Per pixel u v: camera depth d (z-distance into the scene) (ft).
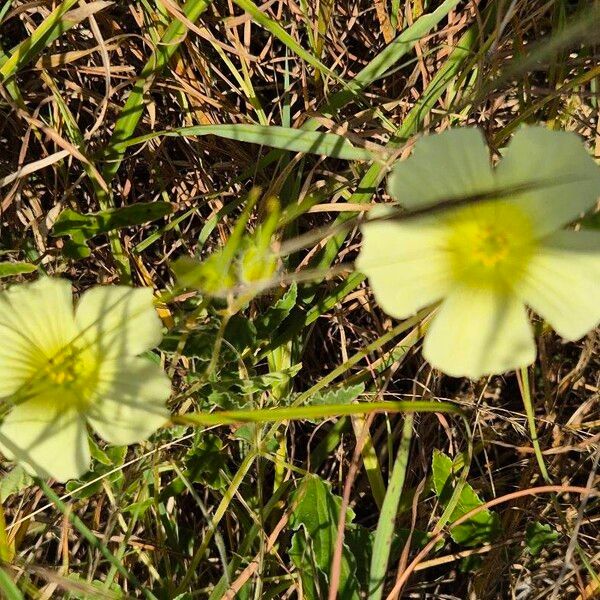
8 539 0.79
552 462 0.92
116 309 0.63
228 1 0.92
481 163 0.59
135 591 0.84
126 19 0.94
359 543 0.79
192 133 0.85
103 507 0.88
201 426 0.79
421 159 0.59
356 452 0.72
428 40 0.95
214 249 0.93
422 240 0.60
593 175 0.58
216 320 0.78
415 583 0.88
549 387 0.92
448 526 0.80
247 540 0.77
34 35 0.83
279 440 0.86
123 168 0.98
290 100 0.95
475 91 0.85
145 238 0.97
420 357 0.94
